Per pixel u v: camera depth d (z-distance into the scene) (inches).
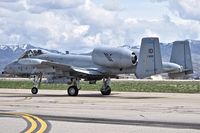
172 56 1305.4
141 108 826.2
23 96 1262.3
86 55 1354.6
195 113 727.1
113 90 1854.1
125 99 1120.8
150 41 1194.6
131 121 602.9
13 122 583.8
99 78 1334.9
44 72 1333.7
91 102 991.6
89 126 545.0
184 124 571.5
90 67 1330.0
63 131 498.9
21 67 1389.0
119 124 567.5
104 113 718.5
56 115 681.0
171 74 1331.2
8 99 1100.5
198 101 1046.4
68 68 1273.4
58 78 1310.3
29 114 695.1
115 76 1348.4
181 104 938.1
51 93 1481.3
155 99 1130.0
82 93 1488.7
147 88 2095.2
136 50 1277.1
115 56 1267.2
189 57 1289.4
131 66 1268.5
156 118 643.5
